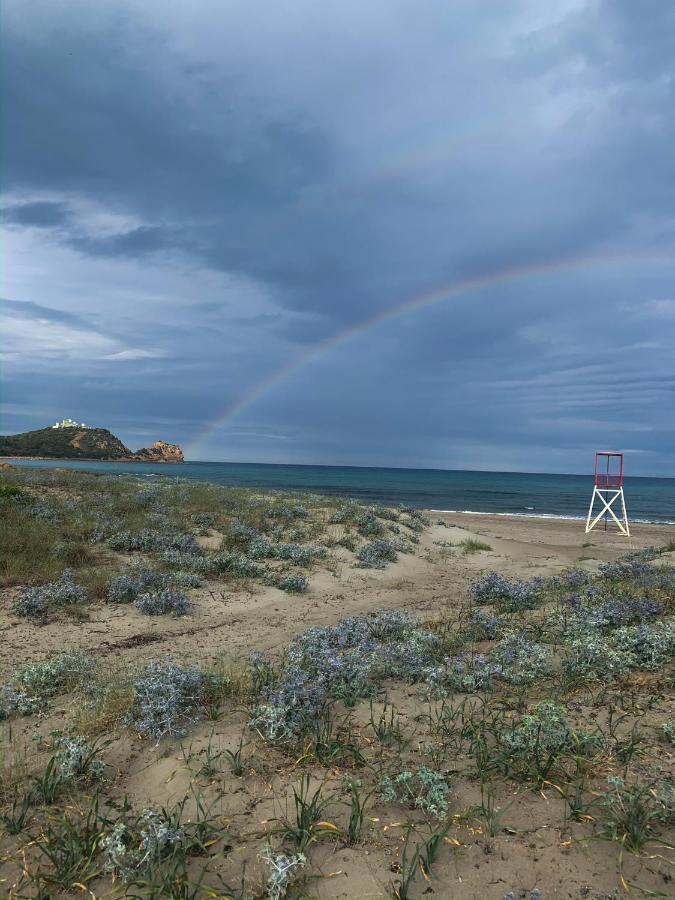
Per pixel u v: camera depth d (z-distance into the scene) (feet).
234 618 30.60
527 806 11.39
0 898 9.23
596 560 56.44
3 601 29.19
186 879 9.26
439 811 11.09
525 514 142.72
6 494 47.78
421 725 15.65
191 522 49.19
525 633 24.35
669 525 115.85
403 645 21.71
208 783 12.51
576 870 9.57
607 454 95.20
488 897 9.09
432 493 214.90
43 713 16.99
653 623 24.53
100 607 30.14
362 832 10.78
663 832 10.49
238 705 16.90
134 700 16.51
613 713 15.57
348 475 455.63
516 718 15.70
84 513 46.29
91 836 10.46
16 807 11.70
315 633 22.71
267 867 9.87
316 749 13.51
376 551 49.47
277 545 45.78
